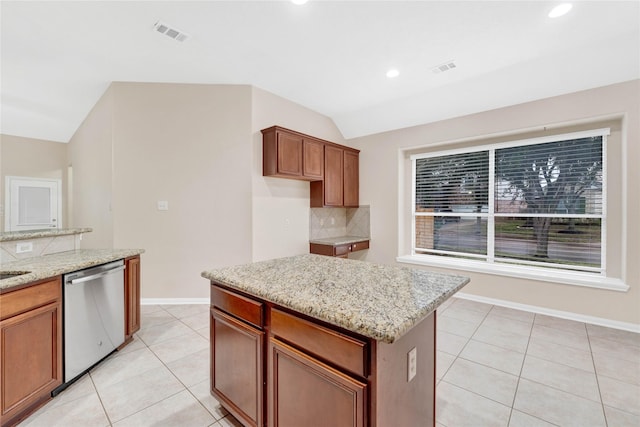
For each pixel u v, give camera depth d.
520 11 2.19
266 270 1.77
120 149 3.40
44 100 4.05
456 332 2.82
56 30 2.47
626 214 2.85
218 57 2.92
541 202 3.48
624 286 2.83
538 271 3.40
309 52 2.82
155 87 3.46
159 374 2.10
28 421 1.64
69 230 2.59
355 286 1.43
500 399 1.84
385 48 2.72
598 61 2.73
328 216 4.71
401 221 4.51
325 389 1.14
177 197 3.50
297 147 3.81
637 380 2.03
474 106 3.63
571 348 2.49
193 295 3.53
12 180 5.29
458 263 3.93
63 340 1.90
